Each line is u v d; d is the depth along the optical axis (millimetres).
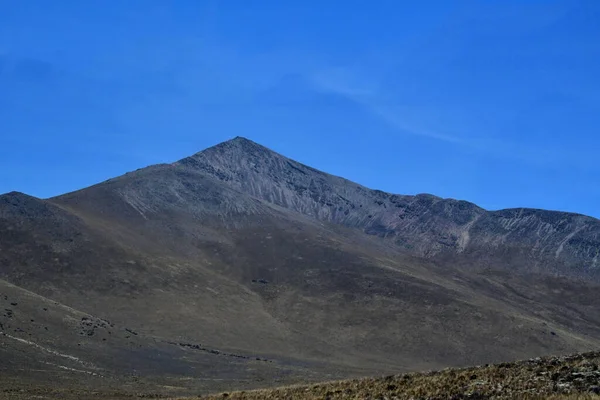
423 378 35688
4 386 66062
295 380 95000
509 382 30969
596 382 28266
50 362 84625
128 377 86250
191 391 78500
